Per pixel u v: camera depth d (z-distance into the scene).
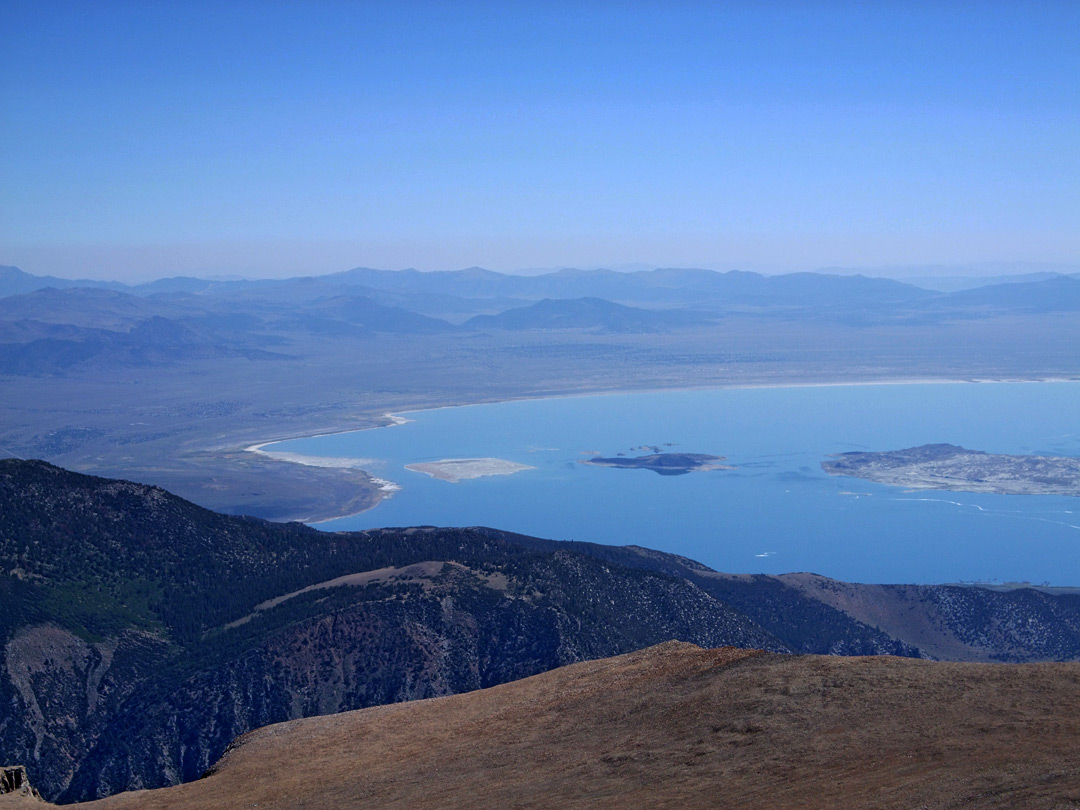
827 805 23.31
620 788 28.41
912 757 25.30
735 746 29.50
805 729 29.33
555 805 28.06
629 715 36.12
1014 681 29.25
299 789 35.81
